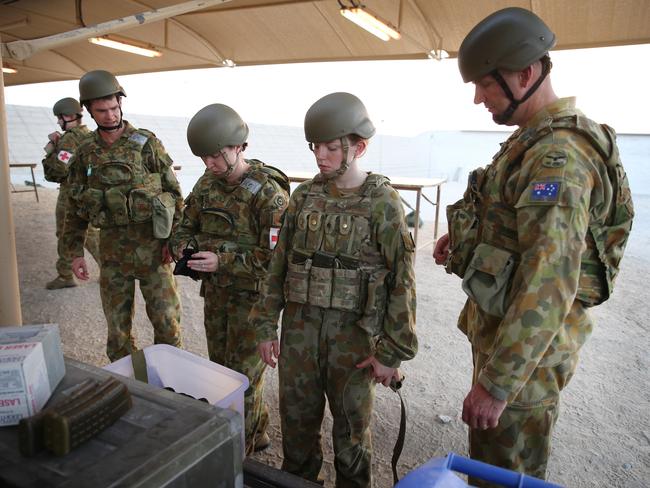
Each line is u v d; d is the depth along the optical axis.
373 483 2.20
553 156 1.16
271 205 2.02
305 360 1.69
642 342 3.79
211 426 0.77
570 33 4.71
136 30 6.81
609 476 2.25
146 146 2.73
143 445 0.73
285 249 1.77
